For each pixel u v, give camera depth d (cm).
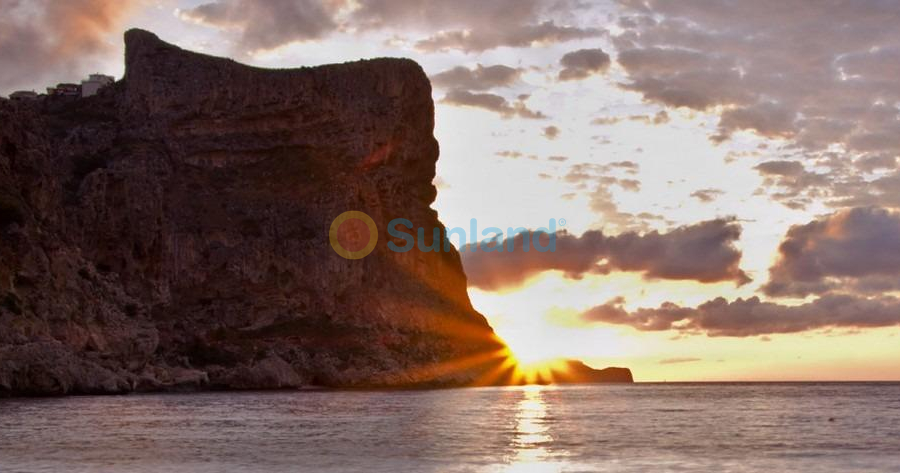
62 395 15462
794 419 11888
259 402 14875
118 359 17512
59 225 17912
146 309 19388
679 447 8019
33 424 9856
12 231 15900
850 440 8725
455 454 7412
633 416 12431
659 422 11175
